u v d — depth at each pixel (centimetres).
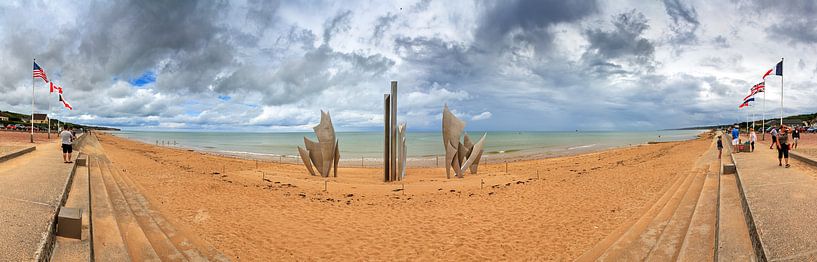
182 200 1127
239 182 1589
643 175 1587
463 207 1131
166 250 714
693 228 766
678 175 1500
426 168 2472
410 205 1177
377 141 7425
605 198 1166
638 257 668
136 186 1290
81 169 1455
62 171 1235
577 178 1638
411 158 3322
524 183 1599
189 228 855
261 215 1011
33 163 1477
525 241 805
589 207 1063
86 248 595
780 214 671
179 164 2378
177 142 6825
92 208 920
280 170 2252
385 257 727
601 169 1997
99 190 1139
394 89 1873
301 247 775
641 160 2419
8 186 938
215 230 855
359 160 3189
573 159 2905
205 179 1582
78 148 2820
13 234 571
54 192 876
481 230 891
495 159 3197
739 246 602
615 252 695
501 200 1220
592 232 838
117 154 2741
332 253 746
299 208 1111
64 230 624
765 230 592
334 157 2017
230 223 919
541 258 708
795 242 539
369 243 806
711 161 1891
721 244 612
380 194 1426
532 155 3547
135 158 2483
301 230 890
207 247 746
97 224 798
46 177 1098
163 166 2041
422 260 712
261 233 855
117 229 774
